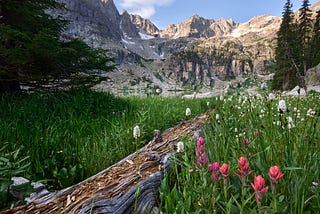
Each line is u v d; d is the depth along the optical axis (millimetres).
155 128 6422
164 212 2373
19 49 6762
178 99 13562
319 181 2227
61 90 8930
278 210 1749
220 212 2102
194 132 4879
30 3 8617
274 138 2770
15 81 8422
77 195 2480
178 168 3373
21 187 2330
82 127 5324
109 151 4434
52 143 4426
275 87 39250
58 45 7086
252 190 2256
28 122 5227
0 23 8172
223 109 5379
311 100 7805
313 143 2641
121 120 6430
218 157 2834
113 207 2303
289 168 2053
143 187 2666
